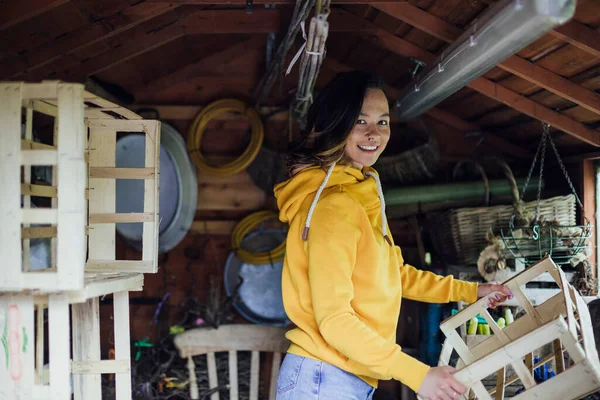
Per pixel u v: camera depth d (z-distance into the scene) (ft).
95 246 6.84
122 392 6.61
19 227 4.77
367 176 5.98
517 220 10.27
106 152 6.88
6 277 4.77
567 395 4.69
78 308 6.70
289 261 5.57
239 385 11.81
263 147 13.07
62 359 5.07
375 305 5.38
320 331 4.98
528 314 6.35
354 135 5.81
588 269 9.64
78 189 4.74
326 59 13.28
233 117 13.66
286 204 5.75
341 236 5.16
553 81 8.48
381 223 5.82
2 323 5.22
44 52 9.16
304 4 6.98
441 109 13.16
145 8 8.94
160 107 13.51
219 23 10.69
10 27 8.38
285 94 13.62
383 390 12.15
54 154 4.77
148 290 13.46
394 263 5.80
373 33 10.52
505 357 4.77
